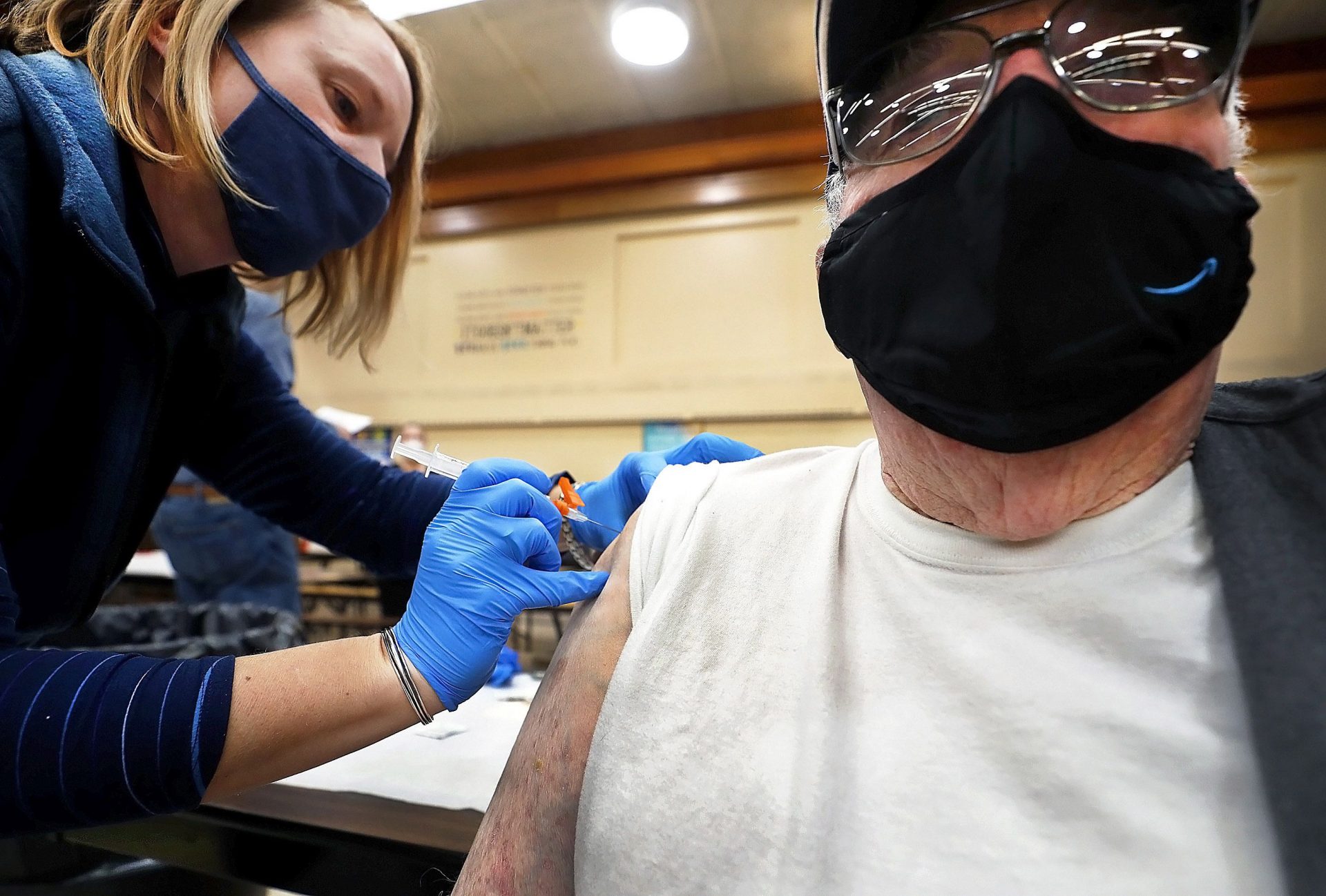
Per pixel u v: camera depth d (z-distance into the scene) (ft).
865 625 1.74
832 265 1.76
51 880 3.27
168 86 2.59
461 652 2.35
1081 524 1.59
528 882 1.92
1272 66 8.27
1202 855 1.32
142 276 2.53
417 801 2.70
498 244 12.75
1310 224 8.56
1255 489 1.46
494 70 9.88
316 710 2.17
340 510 3.66
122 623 5.37
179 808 2.09
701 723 1.76
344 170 3.11
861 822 1.55
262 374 3.73
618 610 2.11
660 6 8.38
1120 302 1.42
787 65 9.68
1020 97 1.47
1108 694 1.46
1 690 1.98
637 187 11.80
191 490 7.43
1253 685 1.27
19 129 2.31
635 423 12.00
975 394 1.49
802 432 11.12
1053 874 1.39
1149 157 1.43
